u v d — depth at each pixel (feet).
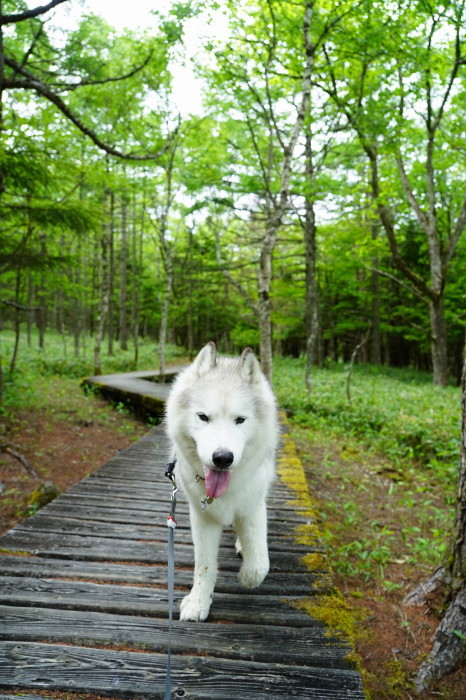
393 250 46.29
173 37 26.91
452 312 58.18
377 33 26.73
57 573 10.06
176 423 8.07
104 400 40.11
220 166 38.99
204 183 38.42
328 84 34.63
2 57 22.03
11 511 17.13
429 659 9.86
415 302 68.08
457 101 39.40
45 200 28.73
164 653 7.68
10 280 53.88
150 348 84.84
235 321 89.45
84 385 42.93
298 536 12.46
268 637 8.13
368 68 33.55
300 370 57.77
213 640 7.99
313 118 33.30
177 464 8.68
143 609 8.75
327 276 69.31
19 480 20.44
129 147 45.96
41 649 7.65
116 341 93.71
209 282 62.80
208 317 89.61
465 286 55.47
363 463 23.82
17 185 26.76
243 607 8.96
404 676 9.63
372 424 29.45
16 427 27.55
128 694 6.83
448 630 10.06
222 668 7.38
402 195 46.65
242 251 69.67
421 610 11.45
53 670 7.20
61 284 46.24
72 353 64.69
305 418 31.81
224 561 10.82
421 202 47.93
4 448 21.84
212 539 8.52
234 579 9.97
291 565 10.74
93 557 10.87
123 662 7.42
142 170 42.98
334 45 29.81
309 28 25.84
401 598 12.32
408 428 26.68
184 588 9.64
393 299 73.77
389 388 41.47
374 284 66.80
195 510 8.27
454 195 49.19
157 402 33.12
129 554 11.05
